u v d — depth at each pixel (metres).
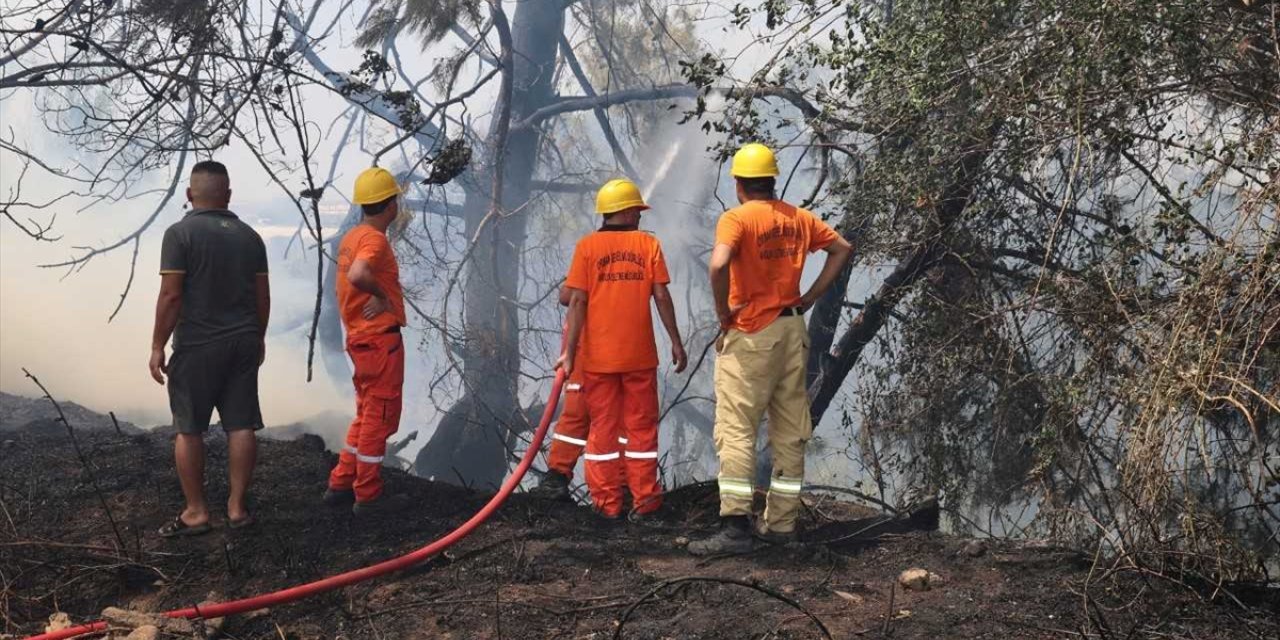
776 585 4.45
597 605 4.25
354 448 5.41
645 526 5.35
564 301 5.50
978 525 8.69
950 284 8.45
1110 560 4.60
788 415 4.89
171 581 4.58
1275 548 5.89
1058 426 6.49
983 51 6.45
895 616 4.07
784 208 4.83
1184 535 4.56
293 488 5.73
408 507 5.48
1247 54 5.90
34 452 6.35
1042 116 6.38
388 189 5.21
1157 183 6.23
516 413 16.67
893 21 7.06
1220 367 4.55
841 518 5.65
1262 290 4.59
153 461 6.14
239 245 4.92
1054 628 3.95
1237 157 5.65
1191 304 4.64
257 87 7.67
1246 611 4.09
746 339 4.77
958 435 8.48
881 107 7.30
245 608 4.14
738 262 4.76
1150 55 5.89
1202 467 5.03
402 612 4.25
